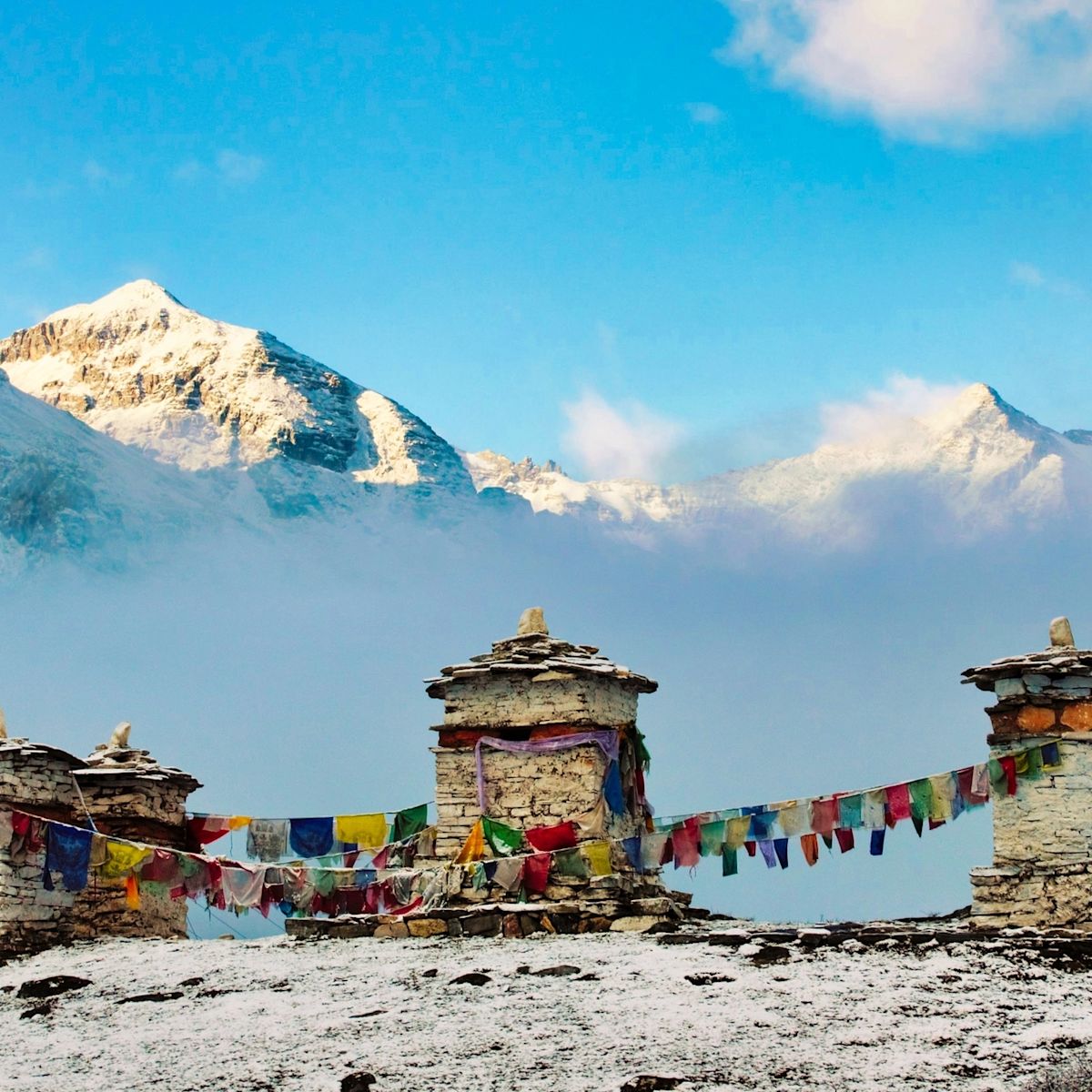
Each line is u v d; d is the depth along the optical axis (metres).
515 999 27.72
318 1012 28.14
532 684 37.50
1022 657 33.84
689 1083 22.73
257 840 39.12
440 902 35.28
